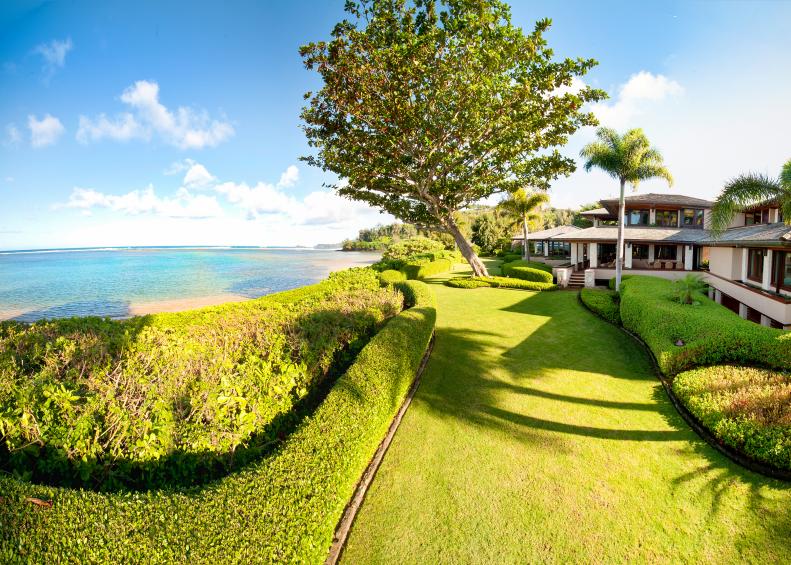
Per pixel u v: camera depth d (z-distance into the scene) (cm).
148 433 454
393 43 1739
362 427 526
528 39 1680
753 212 2112
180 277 4647
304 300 1254
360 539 482
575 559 451
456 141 1984
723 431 638
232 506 352
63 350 706
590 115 1966
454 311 1717
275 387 557
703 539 472
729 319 1080
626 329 1362
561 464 619
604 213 3475
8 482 357
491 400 840
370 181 2200
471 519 510
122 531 313
